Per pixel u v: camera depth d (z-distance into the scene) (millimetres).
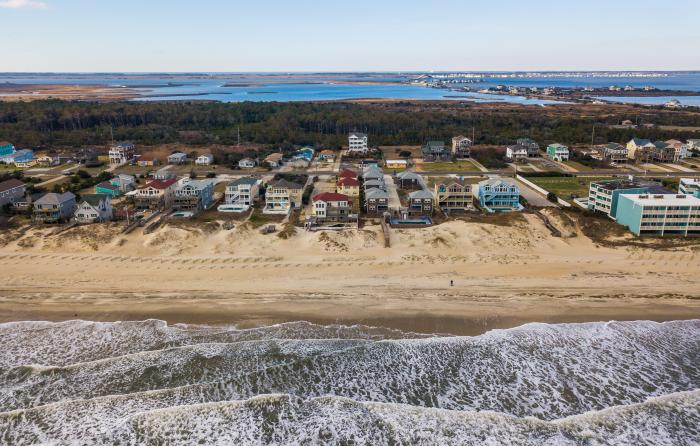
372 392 44031
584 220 81188
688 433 39562
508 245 74000
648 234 78125
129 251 72062
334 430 39500
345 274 65875
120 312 56469
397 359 48250
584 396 43750
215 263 68875
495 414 41125
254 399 42375
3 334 52000
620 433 39594
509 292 61031
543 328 53562
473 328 53625
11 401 42188
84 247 72750
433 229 79250
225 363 47188
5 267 67188
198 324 54188
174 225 79688
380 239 76188
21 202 91812
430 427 39938
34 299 59219
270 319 55188
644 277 64750
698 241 74688
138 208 92250
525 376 46125
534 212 87750
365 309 57219
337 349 49500
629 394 44000
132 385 44125
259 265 68312
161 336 51844
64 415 40500
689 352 49594
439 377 45906
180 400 42562
